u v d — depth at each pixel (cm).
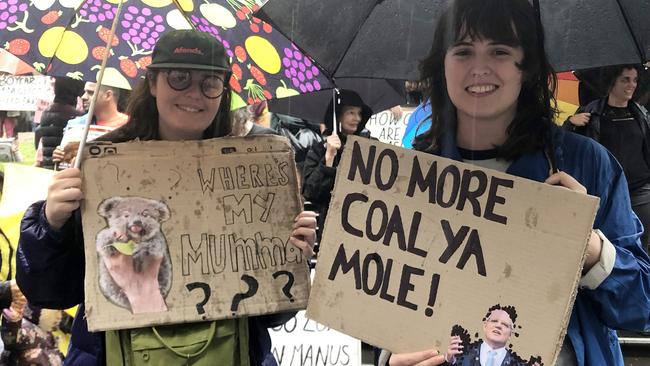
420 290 158
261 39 206
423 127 177
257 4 207
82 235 184
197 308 178
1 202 279
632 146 349
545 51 157
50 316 275
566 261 145
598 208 148
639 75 345
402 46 175
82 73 198
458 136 165
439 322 156
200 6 200
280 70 206
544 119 158
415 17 172
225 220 184
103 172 178
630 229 161
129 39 203
